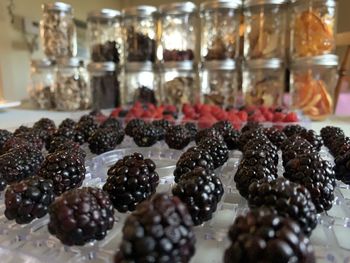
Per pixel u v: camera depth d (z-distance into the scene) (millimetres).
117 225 193
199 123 453
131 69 673
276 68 593
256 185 180
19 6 907
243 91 630
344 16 808
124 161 225
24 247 166
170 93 656
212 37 636
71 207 164
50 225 167
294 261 121
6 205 187
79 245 165
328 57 535
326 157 325
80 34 1061
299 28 554
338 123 520
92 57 717
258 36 599
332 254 152
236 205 214
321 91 540
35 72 771
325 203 203
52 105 739
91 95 712
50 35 745
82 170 244
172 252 125
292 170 219
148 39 675
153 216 127
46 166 232
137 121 436
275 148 289
